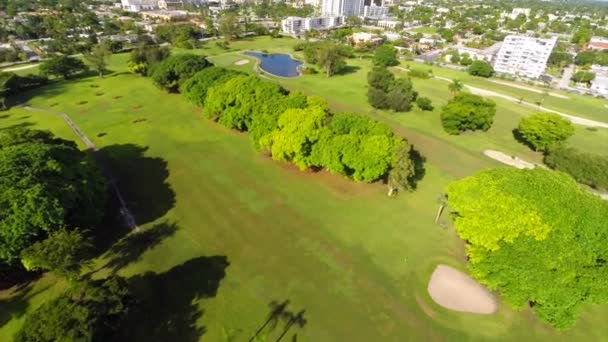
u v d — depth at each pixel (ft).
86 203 126.72
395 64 496.23
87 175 135.33
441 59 546.67
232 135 226.79
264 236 136.26
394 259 127.13
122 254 124.67
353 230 141.59
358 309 107.04
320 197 163.43
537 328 102.58
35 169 118.93
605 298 90.58
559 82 444.96
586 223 96.73
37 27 572.51
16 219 102.73
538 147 221.66
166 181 172.14
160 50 364.58
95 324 79.05
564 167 193.98
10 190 107.55
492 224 100.53
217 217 146.51
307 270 120.67
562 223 95.55
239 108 215.92
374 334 99.71
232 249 128.98
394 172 155.43
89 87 326.85
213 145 212.43
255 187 169.68
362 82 391.45
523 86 412.16
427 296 111.96
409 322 103.55
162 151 203.00
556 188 106.01
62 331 74.79
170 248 128.16
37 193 108.47
